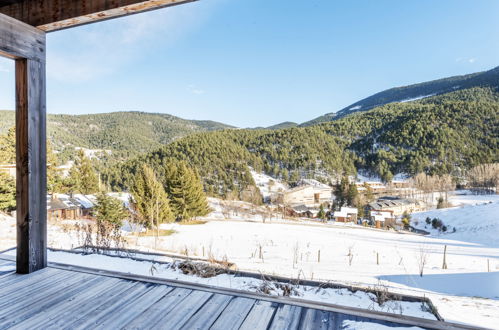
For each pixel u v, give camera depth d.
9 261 2.43
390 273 9.98
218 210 37.41
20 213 2.13
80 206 23.47
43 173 2.24
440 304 4.27
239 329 1.39
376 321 1.48
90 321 1.45
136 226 18.45
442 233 27.08
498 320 3.39
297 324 1.44
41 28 2.21
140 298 1.72
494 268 11.25
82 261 3.11
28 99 2.11
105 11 1.97
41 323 1.43
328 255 13.88
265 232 21.23
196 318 1.49
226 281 2.57
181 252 8.16
